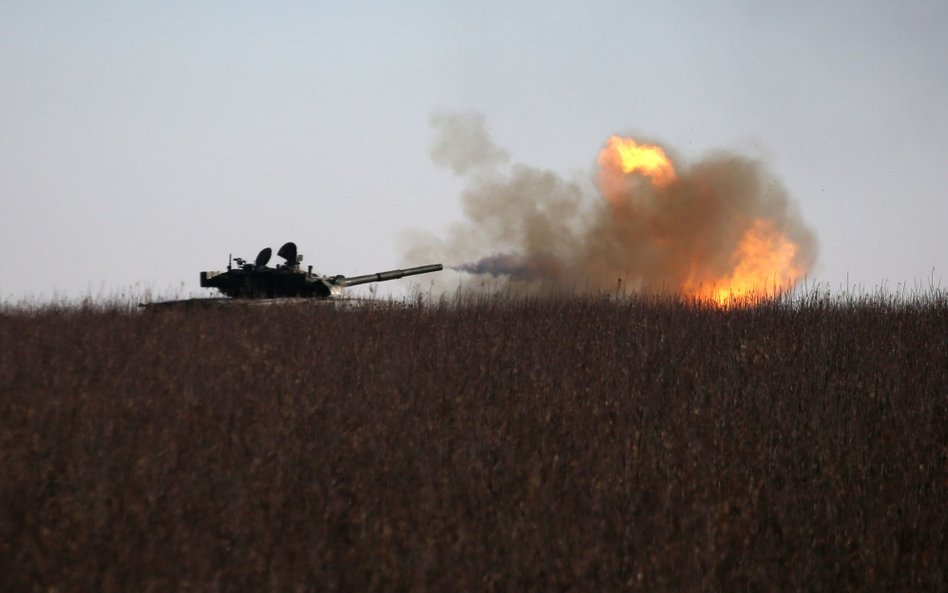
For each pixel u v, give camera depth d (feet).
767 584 174.29
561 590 167.22
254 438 211.20
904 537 196.65
